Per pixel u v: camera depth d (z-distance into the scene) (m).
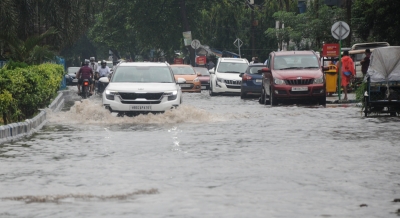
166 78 39.00
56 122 35.59
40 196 14.99
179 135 28.20
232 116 37.78
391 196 15.02
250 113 40.69
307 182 16.78
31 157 21.69
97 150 23.34
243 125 32.78
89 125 33.75
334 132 29.19
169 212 13.35
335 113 40.12
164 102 36.81
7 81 29.95
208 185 16.39
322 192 15.47
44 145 25.06
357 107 45.31
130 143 25.34
